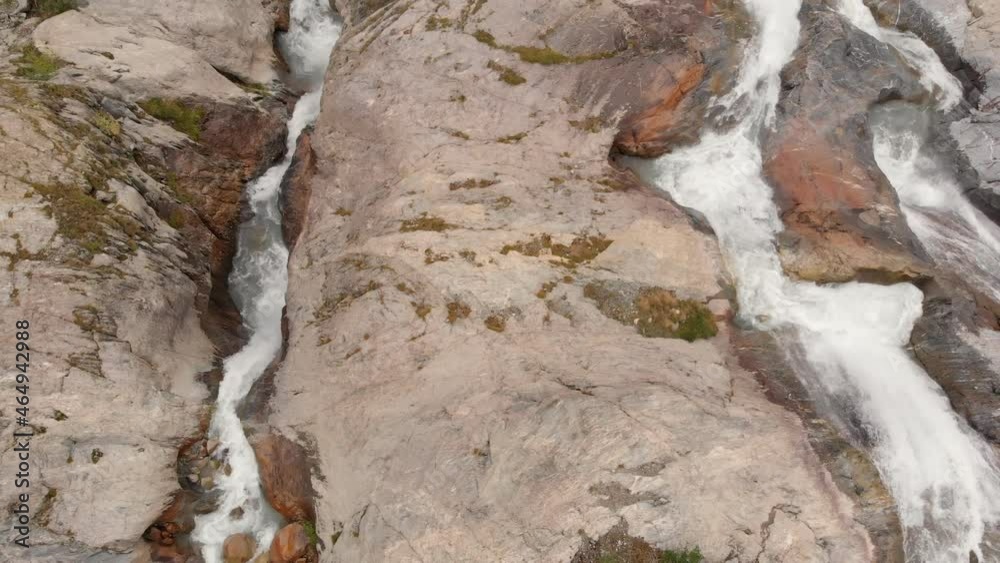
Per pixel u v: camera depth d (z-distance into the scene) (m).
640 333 13.48
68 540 11.77
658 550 10.70
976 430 12.67
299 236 16.58
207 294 15.75
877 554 10.75
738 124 16.72
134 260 13.78
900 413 12.79
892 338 14.05
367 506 11.97
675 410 11.61
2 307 11.97
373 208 15.38
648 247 14.35
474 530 11.05
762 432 11.52
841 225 15.00
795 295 14.62
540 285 13.67
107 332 12.76
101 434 12.30
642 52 16.45
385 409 12.84
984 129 16.52
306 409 13.56
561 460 11.31
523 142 15.71
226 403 14.37
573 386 12.24
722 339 13.81
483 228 14.26
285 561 12.86
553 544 10.78
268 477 13.47
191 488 13.44
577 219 14.52
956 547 11.37
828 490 11.09
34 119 13.98
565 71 16.45
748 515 10.84
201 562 13.10
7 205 12.68
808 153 15.75
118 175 14.63
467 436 11.95
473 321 13.34
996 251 15.63
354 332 13.87
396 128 16.22
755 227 15.53
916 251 14.83
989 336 13.40
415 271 13.92
